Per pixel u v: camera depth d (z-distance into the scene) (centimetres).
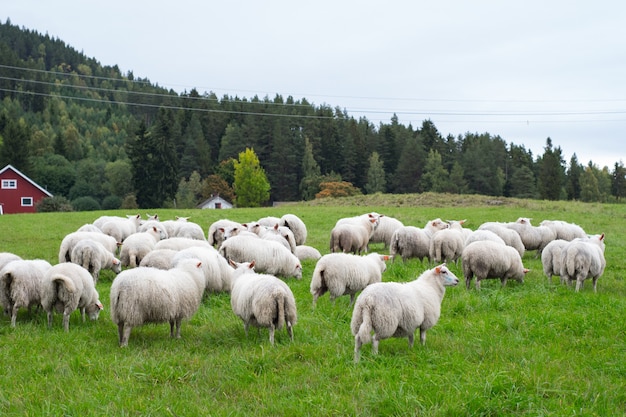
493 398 780
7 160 9638
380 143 12119
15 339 1066
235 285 1156
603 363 944
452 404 764
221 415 734
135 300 1023
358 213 4222
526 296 1471
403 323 980
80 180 10350
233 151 11781
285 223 2458
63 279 1112
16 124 10762
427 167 10512
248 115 11994
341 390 827
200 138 11662
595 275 1593
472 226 3397
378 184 10662
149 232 2078
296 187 11131
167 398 790
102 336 1122
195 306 1126
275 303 1045
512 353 991
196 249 1487
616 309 1312
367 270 1361
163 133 10494
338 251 2091
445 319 1246
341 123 13775
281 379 873
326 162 11638
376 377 871
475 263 1505
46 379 849
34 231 3206
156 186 8700
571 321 1188
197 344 1069
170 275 1105
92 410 738
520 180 10675
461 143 13362
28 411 741
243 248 1694
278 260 1742
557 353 999
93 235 1828
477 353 997
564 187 12219
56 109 16662
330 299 1366
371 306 944
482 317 1261
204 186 9912
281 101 16912
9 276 1155
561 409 753
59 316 1284
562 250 1634
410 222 3544
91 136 15075
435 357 964
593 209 4412
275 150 11081
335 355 981
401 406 758
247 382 861
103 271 1859
